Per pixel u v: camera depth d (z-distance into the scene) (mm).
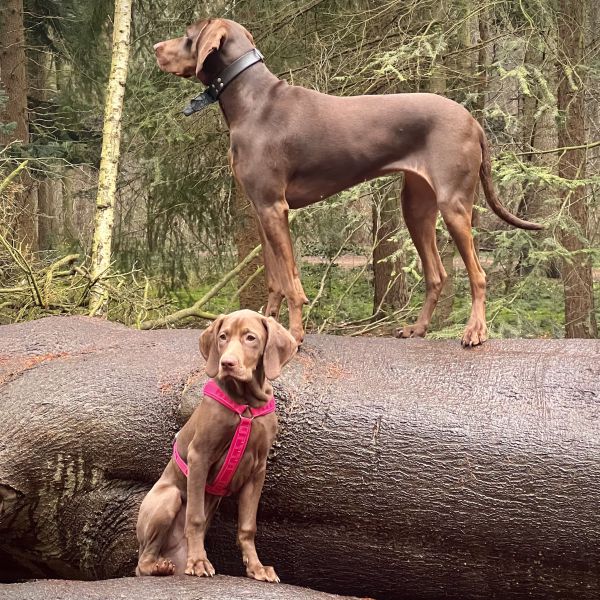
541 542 3092
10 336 4160
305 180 3543
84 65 11312
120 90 6918
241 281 9297
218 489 3041
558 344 3512
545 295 8125
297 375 3484
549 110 6387
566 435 3090
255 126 3508
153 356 3793
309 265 9742
